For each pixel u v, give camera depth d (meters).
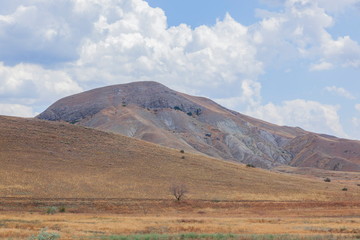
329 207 77.75
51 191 76.62
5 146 100.88
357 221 54.75
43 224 45.84
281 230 43.66
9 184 77.75
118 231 41.62
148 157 111.81
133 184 88.44
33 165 92.25
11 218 51.12
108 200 73.56
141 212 67.81
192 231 42.59
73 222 48.97
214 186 93.69
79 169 94.94
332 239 35.69
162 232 41.53
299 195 91.69
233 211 71.06
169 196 81.56
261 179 106.31
